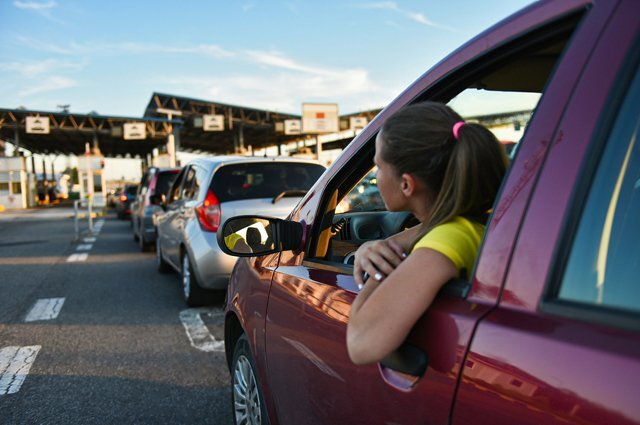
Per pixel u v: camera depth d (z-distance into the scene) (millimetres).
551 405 868
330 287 1676
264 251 2076
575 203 963
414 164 1252
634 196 1040
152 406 3301
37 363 4102
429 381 1130
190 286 5805
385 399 1293
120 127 38906
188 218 5816
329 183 1961
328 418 1613
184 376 3809
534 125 1087
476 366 1022
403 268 1138
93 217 26797
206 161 6109
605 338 847
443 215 1228
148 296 6648
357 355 1118
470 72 1411
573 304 922
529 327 958
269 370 2129
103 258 10414
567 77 1044
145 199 11234
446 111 1279
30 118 38938
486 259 1103
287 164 5902
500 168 1242
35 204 49625
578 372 844
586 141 974
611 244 989
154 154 57656
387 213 2490
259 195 5551
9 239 15133
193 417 3145
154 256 10641
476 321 1056
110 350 4418
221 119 40281
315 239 2006
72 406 3299
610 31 992
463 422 1037
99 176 42000
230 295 2770
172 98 41750
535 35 1192
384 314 1097
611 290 950
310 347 1733
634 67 944
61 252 11539
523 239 1034
